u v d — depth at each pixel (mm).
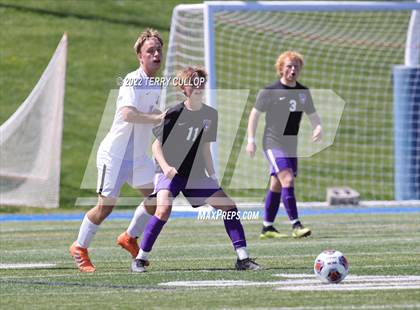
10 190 47438
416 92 59906
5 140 47500
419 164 60062
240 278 24359
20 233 42531
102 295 21453
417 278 23891
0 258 31391
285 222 47188
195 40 57125
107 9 91562
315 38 72812
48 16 88625
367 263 28047
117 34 86812
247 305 19547
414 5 55906
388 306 19047
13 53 81125
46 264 29109
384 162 71062
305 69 79188
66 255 32281
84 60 81750
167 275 25266
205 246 35500
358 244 35125
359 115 76812
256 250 33281
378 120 76500
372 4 55062
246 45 78875
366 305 19203
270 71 76250
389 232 40656
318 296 20594
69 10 90312
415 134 59906
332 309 18797
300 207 56250
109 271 26609
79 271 26734
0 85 75938
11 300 20922
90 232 26578
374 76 79562
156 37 25906
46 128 48125
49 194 47750
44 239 39438
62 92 48531
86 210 58250
